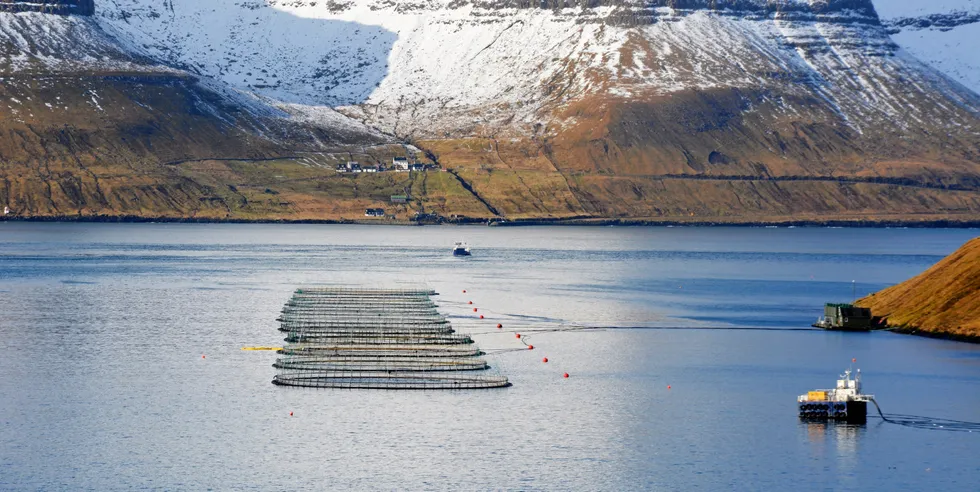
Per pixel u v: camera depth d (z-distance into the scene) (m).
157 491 137.62
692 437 164.38
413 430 164.62
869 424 172.25
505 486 141.38
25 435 160.50
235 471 145.12
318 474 144.25
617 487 142.00
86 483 140.38
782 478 146.25
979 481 146.12
